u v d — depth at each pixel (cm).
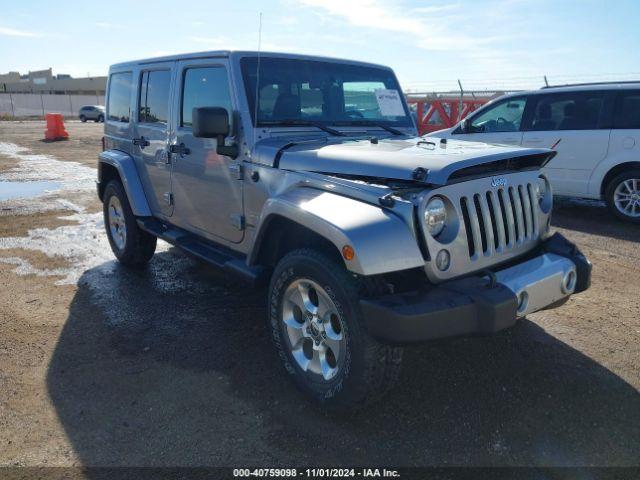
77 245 661
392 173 293
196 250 440
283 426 301
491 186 309
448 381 344
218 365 368
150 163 508
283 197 324
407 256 272
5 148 1858
